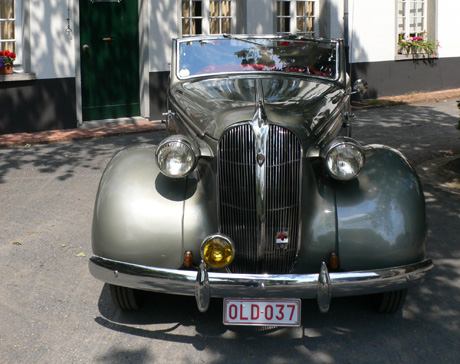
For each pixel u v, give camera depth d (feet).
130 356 12.36
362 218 12.35
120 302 13.79
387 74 50.19
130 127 36.50
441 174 26.30
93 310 14.32
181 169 12.29
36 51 34.22
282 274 11.73
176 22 39.24
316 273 12.00
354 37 47.37
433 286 15.74
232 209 12.21
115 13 37.35
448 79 54.85
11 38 34.27
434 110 44.52
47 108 35.04
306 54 17.22
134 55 38.50
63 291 15.25
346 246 12.27
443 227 20.07
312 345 12.83
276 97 14.34
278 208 12.09
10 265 16.71
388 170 13.00
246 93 14.73
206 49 17.46
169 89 16.69
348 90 17.29
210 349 12.67
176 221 12.39
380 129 36.73
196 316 14.11
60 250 17.85
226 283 11.64
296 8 44.98
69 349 12.58
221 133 12.26
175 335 13.23
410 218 12.39
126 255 12.28
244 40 17.65
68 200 22.57
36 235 19.01
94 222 12.71
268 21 42.83
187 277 11.84
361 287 11.94
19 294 15.01
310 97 14.57
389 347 12.73
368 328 13.52
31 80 34.19
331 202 12.63
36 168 27.09
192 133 13.65
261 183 11.75
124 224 12.34
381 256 12.20
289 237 12.29
